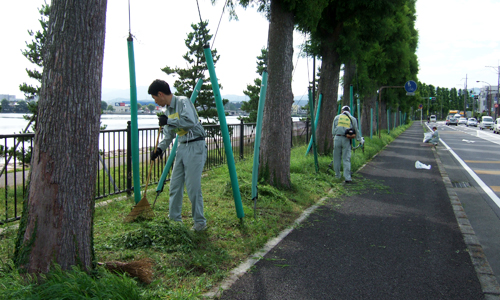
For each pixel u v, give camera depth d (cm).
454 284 339
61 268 267
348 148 888
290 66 728
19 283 251
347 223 532
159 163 739
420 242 456
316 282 332
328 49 1260
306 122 1719
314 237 463
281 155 714
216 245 405
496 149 2011
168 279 317
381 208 632
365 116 2433
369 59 2109
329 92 1259
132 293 258
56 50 263
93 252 298
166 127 432
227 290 309
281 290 313
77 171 273
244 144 1100
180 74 2367
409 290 324
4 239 388
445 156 1633
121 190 634
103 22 282
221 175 819
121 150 684
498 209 664
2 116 2411
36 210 265
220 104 462
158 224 404
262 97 539
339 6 1166
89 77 273
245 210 546
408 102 5453
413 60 3328
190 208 551
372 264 381
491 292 324
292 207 604
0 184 700
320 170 969
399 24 2180
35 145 269
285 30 712
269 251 407
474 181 966
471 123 6712
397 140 2716
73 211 273
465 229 517
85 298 235
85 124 274
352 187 822
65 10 263
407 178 977
